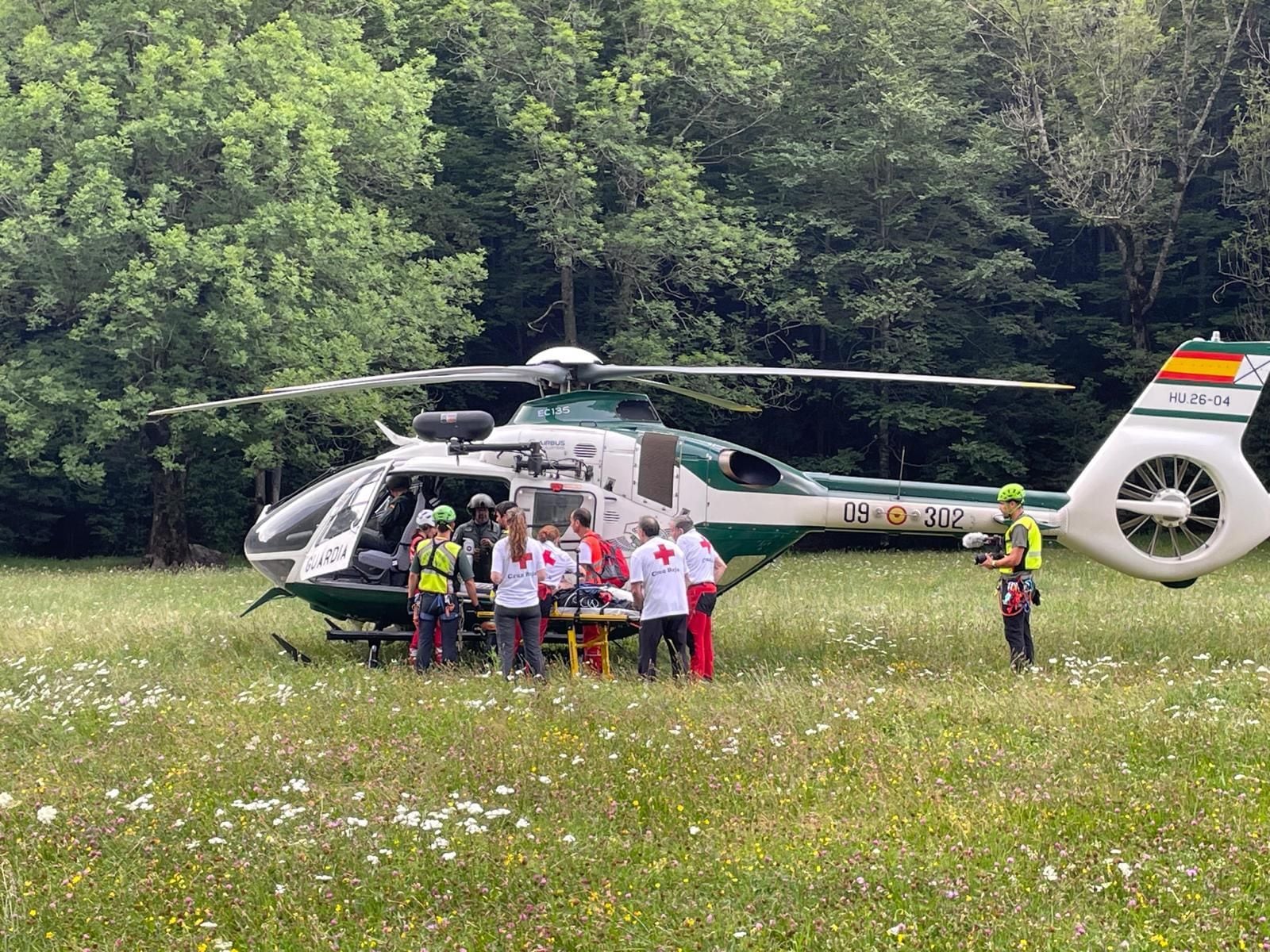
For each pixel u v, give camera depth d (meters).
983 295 37.34
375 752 7.93
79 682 10.91
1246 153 33.62
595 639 12.16
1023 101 36.44
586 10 35.81
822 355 39.88
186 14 30.02
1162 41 33.59
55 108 27.64
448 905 5.35
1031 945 4.77
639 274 35.53
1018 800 6.56
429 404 33.47
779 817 6.47
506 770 7.43
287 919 5.27
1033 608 16.64
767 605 17.62
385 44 35.91
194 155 29.33
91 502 38.59
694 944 4.88
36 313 29.12
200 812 6.64
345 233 30.02
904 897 5.27
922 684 10.48
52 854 6.07
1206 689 9.27
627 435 13.08
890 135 36.00
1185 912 5.03
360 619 13.13
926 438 42.25
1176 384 13.20
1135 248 36.81
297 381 28.72
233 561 35.44
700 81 34.50
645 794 7.00
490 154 37.91
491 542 12.75
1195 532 27.58
